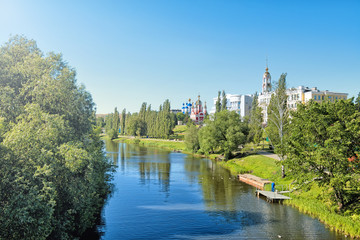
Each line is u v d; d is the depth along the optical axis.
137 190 45.84
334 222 29.25
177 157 89.00
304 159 32.84
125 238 27.03
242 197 41.50
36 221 17.53
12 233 17.31
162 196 42.16
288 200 38.09
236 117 81.31
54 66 29.48
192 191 45.19
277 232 28.17
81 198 24.44
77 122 31.56
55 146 23.47
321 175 31.25
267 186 45.53
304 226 29.66
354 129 28.84
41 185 19.89
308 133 32.78
